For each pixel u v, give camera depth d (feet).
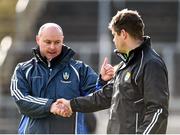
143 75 31.50
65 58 37.24
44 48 36.73
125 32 32.35
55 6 156.56
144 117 31.40
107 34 133.90
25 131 37.32
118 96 32.22
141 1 156.35
